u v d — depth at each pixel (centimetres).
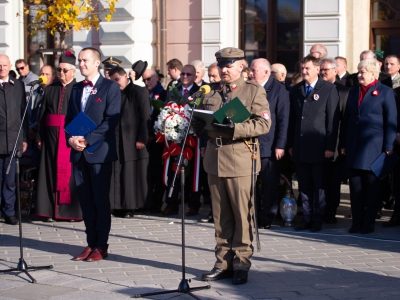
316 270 630
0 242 762
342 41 1152
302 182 815
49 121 883
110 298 551
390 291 564
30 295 562
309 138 797
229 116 562
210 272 598
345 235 782
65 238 784
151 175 924
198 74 942
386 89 786
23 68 1159
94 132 662
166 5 1264
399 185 827
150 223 865
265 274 617
